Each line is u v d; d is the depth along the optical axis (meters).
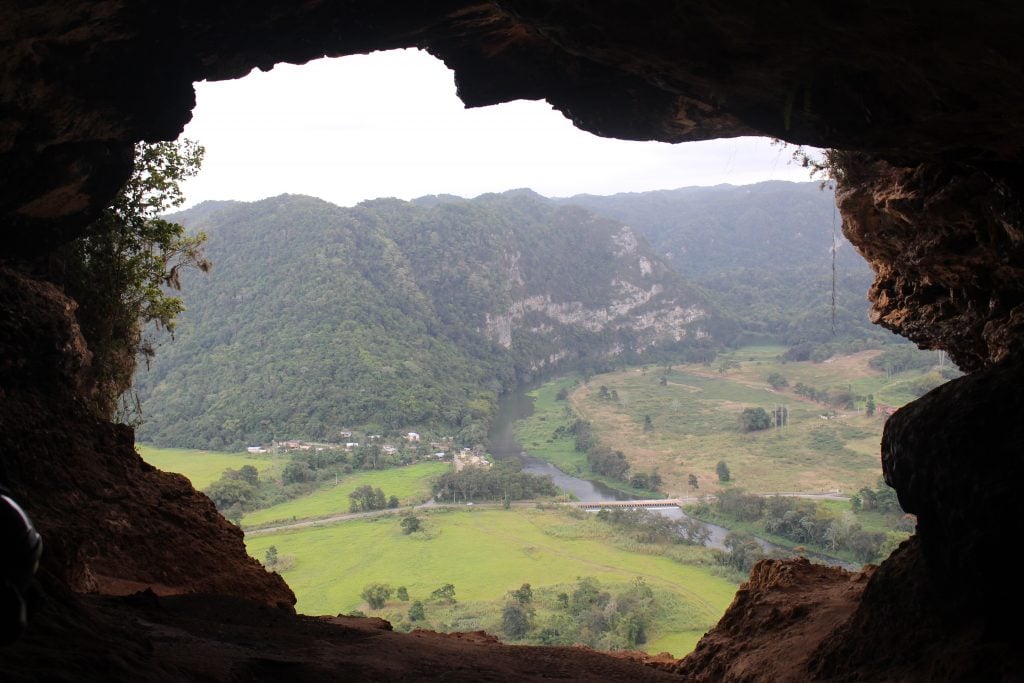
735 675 8.73
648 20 7.96
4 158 9.41
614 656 10.09
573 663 8.08
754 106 8.70
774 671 8.13
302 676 5.17
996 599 5.88
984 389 6.54
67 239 11.91
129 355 15.83
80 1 8.22
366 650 6.71
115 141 10.99
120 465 10.35
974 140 7.93
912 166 10.12
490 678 6.30
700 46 7.94
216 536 10.05
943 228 11.55
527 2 8.50
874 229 13.55
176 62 10.28
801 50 7.35
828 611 9.44
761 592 11.12
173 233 15.59
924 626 6.71
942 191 10.66
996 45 5.84
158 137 11.03
